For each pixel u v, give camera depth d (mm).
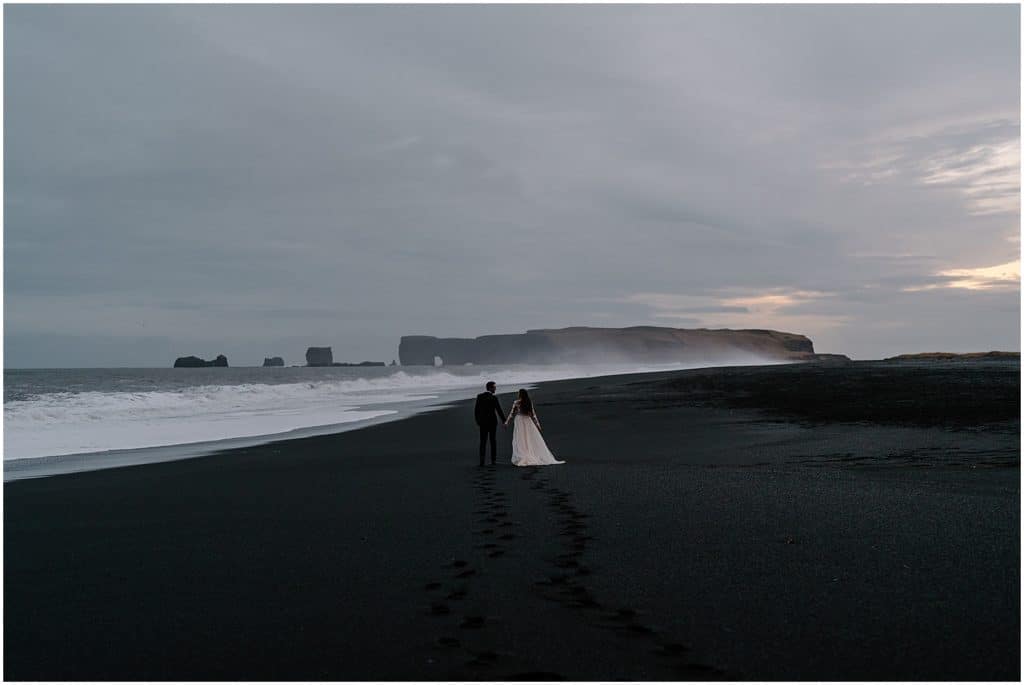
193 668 4324
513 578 5914
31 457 16359
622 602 5250
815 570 5949
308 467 13453
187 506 9664
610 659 4273
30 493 11047
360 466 13477
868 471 11000
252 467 13648
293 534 7809
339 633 4797
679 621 4855
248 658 4441
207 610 5332
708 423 20047
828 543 6773
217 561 6734
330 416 27156
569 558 6484
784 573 5887
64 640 4812
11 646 4727
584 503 9047
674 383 46438
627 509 8578
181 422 24969
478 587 5691
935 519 7645
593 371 112062
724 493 9445
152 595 5727
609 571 6035
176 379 88938
